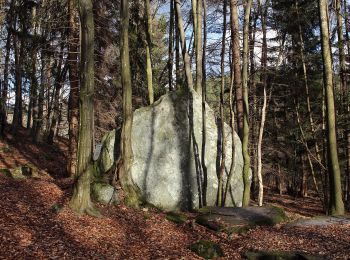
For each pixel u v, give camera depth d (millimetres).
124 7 14211
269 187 35531
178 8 17922
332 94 15398
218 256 9547
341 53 19781
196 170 15547
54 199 12352
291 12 20422
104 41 20594
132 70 24438
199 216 13117
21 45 25297
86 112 11383
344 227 12312
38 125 27250
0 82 26562
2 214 9641
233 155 15461
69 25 18594
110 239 9859
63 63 24250
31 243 8172
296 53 22125
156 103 16188
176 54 22062
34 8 26969
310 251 9523
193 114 16109
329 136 15297
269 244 10375
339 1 19781
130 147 14367
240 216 13117
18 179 15734
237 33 16719
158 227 11984
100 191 13172
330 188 15273
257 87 22516
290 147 25906
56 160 24578
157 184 15016
